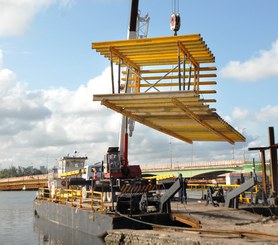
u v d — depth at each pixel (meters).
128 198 17.69
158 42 15.65
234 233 13.09
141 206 17.38
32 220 33.53
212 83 18.03
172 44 15.62
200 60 17.08
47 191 32.09
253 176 19.56
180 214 17.03
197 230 14.10
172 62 18.06
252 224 16.42
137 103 16.50
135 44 15.95
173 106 16.69
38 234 24.45
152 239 13.81
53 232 24.77
